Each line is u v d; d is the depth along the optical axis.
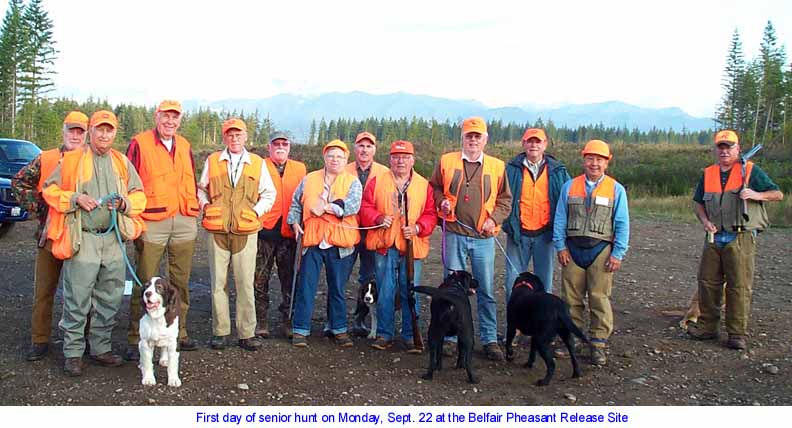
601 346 5.96
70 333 5.29
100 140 5.29
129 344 5.77
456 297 5.52
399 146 6.14
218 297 6.07
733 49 78.88
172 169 5.77
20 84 57.44
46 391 4.95
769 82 73.44
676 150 53.62
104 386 5.09
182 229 5.91
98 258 5.34
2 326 6.62
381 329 6.37
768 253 11.95
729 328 6.41
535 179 6.35
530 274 6.10
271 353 6.09
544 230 6.41
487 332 6.22
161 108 5.68
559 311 5.44
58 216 5.20
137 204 5.43
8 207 11.98
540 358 6.20
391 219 6.20
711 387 5.40
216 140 97.44
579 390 5.33
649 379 5.58
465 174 6.20
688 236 14.34
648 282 9.45
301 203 6.40
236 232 5.96
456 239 6.24
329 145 6.24
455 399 5.10
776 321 7.29
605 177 6.05
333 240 6.21
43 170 5.44
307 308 6.32
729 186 6.40
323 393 5.13
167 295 5.05
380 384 5.38
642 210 19.61
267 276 6.64
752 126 75.31
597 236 5.95
